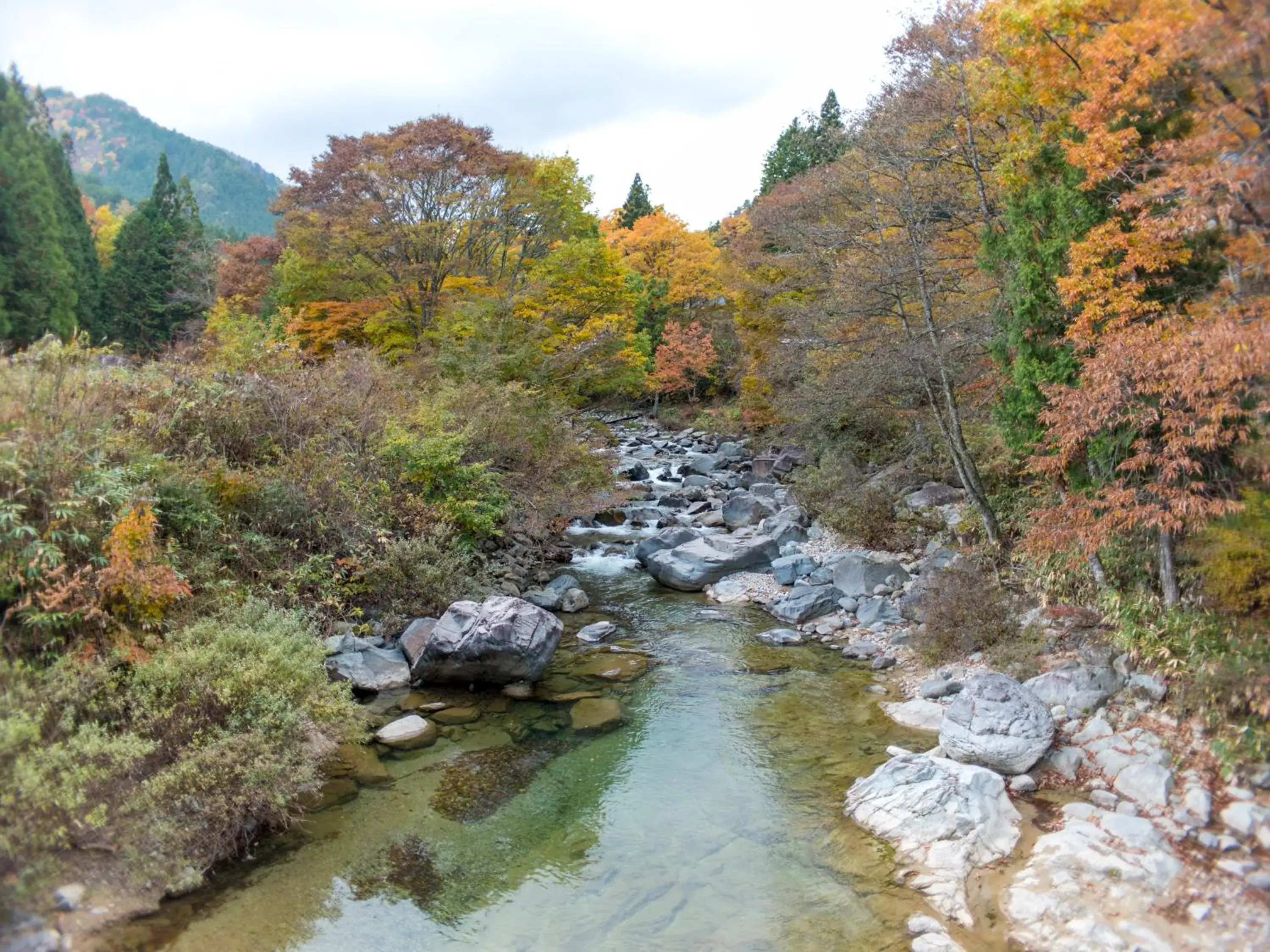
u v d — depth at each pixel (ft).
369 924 20.58
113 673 24.58
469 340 67.46
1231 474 28.30
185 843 21.91
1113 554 34.45
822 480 70.64
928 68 45.91
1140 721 28.30
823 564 57.00
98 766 20.99
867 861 23.38
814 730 32.73
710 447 125.70
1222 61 24.50
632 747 31.24
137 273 142.51
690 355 143.13
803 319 64.64
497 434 56.80
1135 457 30.30
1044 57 32.78
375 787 27.61
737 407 126.11
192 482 34.96
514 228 92.07
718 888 22.35
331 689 27.30
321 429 45.60
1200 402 25.89
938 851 23.17
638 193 214.69
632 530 71.87
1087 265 31.19
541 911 21.34
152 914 20.25
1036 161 36.37
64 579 25.20
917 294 54.49
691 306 164.55
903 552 57.36
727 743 31.65
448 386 58.70
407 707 34.19
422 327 79.00
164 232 152.66
